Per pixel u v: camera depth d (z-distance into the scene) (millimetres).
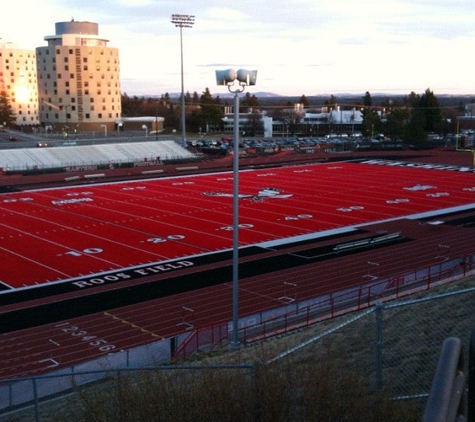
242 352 15453
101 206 48750
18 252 34312
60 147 81750
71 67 119562
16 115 155375
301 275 29375
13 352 20625
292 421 6738
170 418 7008
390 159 82562
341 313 22609
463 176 64938
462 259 31453
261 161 80875
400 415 6844
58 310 24906
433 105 129125
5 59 153125
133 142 88938
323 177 64688
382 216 43875
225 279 28969
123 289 27594
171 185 60281
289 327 21359
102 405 7727
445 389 2285
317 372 7070
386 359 11062
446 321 13312
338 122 144375
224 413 6887
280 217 43594
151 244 35938
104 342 21484
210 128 142250
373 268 30359
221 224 41281
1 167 72312
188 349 20219
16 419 13508
